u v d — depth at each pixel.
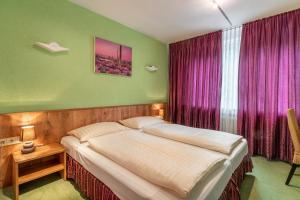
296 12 2.62
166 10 2.70
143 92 3.74
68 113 2.44
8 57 1.94
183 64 4.09
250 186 2.04
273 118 2.85
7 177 1.94
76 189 1.93
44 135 2.20
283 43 2.76
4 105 1.94
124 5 2.56
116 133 2.43
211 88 3.61
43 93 2.24
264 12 2.73
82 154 1.85
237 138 2.16
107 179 1.48
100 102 2.92
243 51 3.14
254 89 3.04
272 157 2.92
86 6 2.60
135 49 3.49
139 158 1.51
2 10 1.89
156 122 3.24
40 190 1.90
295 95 2.67
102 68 2.89
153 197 1.11
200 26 3.29
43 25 2.20
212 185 1.28
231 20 3.02
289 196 1.85
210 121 3.64
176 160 1.48
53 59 2.32
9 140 1.92
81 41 2.61
